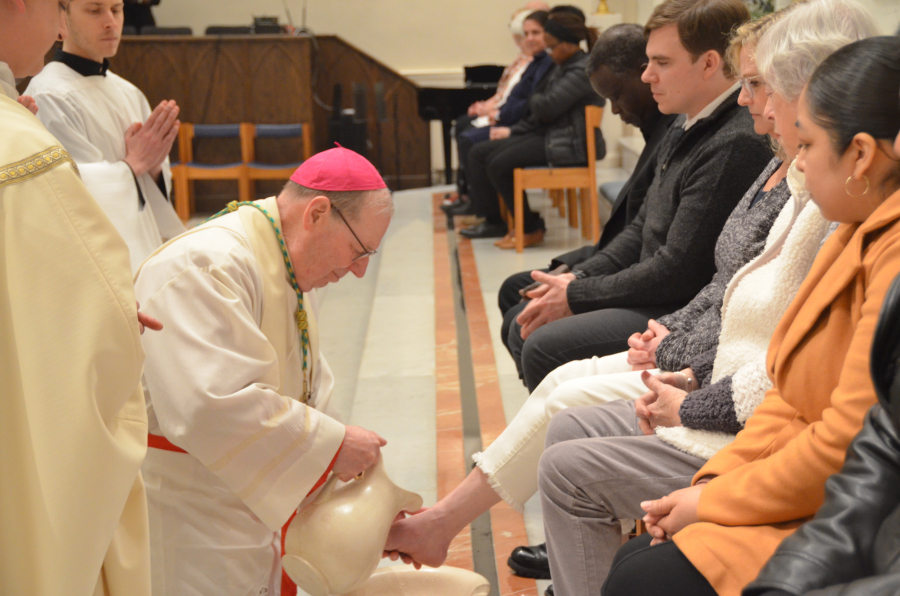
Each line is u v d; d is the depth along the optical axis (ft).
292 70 27.14
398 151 31.04
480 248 20.62
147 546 4.99
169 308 5.61
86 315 4.28
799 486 3.94
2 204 4.19
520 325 9.37
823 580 3.05
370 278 18.57
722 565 4.13
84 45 11.05
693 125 7.84
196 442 5.52
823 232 5.23
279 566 6.61
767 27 5.74
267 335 6.07
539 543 7.69
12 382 4.29
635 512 5.50
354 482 6.14
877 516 3.12
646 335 7.02
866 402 3.65
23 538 4.40
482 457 6.77
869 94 3.73
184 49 26.81
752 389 5.16
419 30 32.53
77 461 4.25
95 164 10.50
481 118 23.63
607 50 9.48
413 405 11.57
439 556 6.68
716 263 6.83
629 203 9.75
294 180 6.21
